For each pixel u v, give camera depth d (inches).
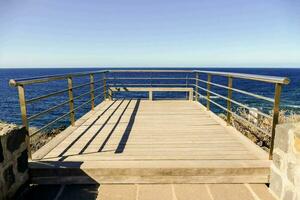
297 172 80.7
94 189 99.8
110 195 95.1
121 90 307.6
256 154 117.5
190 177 103.0
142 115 216.5
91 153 123.4
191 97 306.3
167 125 181.0
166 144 137.8
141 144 138.1
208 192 96.7
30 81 106.4
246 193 96.2
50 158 116.0
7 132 85.7
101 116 212.2
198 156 118.8
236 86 1813.5
